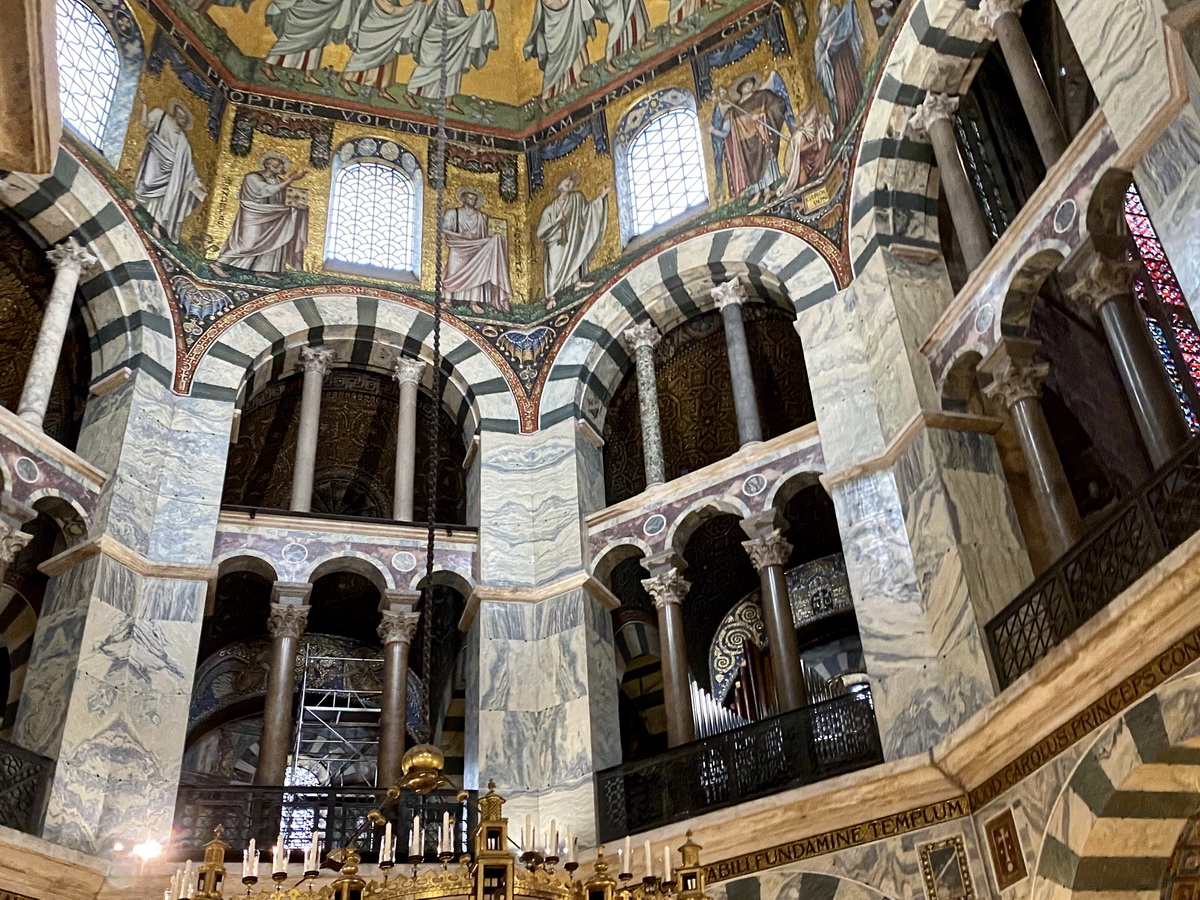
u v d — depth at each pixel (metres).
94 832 10.96
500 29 18.02
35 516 12.14
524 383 15.52
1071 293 10.52
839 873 10.43
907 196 13.43
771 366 16.11
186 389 14.15
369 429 17.23
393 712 13.19
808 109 15.28
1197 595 8.05
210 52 16.59
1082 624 8.85
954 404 11.90
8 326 14.60
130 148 14.95
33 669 11.85
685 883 6.88
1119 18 9.76
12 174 13.50
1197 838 8.99
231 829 11.73
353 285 15.83
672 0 17.16
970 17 12.84
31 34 4.76
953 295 12.96
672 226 15.79
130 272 14.24
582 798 12.20
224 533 13.55
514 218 17.20
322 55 17.33
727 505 13.52
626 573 16.50
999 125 14.21
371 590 17.05
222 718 16.84
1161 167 9.05
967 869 9.82
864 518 11.93
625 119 17.14
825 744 11.31
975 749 9.83
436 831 12.29
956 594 10.78
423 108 17.62
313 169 16.69
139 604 12.45
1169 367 12.88
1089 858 8.84
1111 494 13.60
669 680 12.99
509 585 13.84
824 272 13.84
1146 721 8.48
